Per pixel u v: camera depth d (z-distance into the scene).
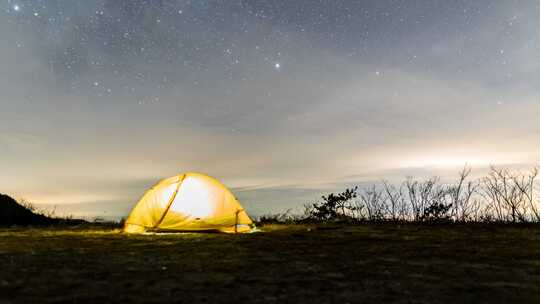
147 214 6.77
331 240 5.39
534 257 3.95
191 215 6.65
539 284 2.83
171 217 6.65
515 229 6.80
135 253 4.24
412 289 2.68
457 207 8.91
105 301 2.38
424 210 9.07
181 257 3.97
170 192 6.85
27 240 5.49
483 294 2.57
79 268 3.37
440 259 3.84
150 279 2.96
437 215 8.80
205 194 6.84
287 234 6.26
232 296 2.50
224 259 3.85
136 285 2.77
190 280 2.93
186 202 6.74
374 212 9.53
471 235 5.92
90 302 2.36
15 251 4.39
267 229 7.21
